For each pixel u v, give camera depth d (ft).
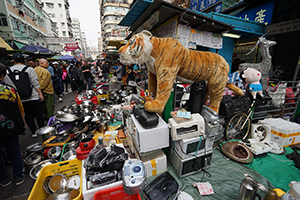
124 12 104.32
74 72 21.68
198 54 6.88
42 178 5.28
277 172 6.92
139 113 6.17
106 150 5.42
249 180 4.60
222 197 5.58
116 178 4.62
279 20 13.09
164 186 5.65
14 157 6.14
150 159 6.39
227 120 9.02
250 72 8.82
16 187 6.31
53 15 112.88
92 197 4.28
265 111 10.33
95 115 10.73
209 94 7.99
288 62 13.50
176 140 5.98
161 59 6.13
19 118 5.94
